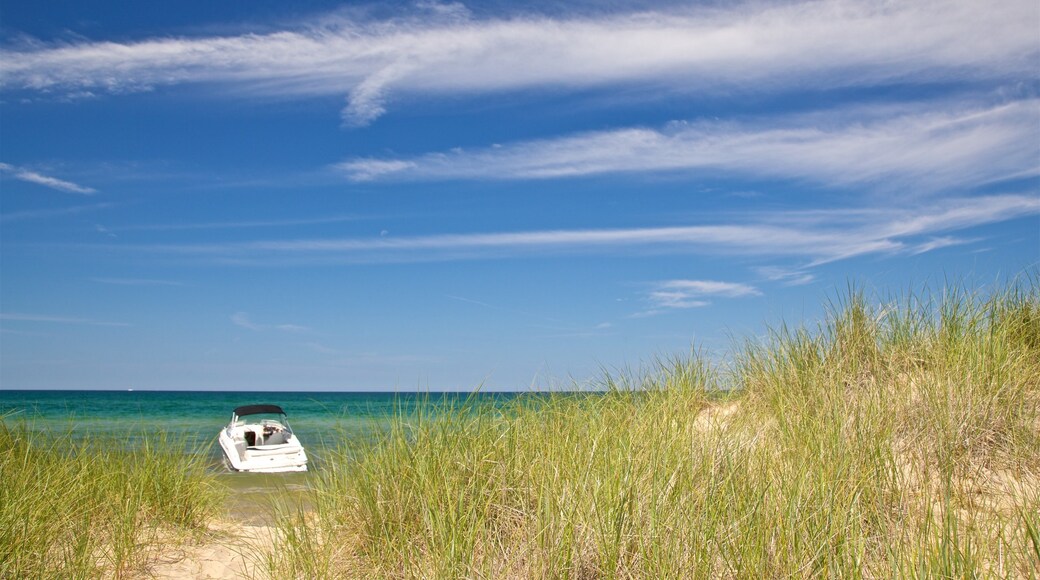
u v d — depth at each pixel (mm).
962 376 5965
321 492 5730
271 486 8781
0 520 4941
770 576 3688
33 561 4789
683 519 4086
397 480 5277
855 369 6758
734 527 4066
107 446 6938
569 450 5281
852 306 7559
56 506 5547
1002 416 5426
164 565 5367
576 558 3930
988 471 4957
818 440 5246
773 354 7516
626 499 4305
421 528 4820
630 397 6949
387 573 4516
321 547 5078
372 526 5012
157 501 6297
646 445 5109
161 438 7285
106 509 5891
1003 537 3717
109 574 5109
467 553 4293
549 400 6344
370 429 5812
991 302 7207
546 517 4281
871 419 5586
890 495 4535
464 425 5637
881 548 3865
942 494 4602
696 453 5012
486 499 4949
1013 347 6621
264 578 5051
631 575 3857
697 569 3725
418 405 5762
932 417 5516
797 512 4020
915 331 7223
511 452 5371
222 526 6488
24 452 6449
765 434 5594
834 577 3596
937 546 3547
